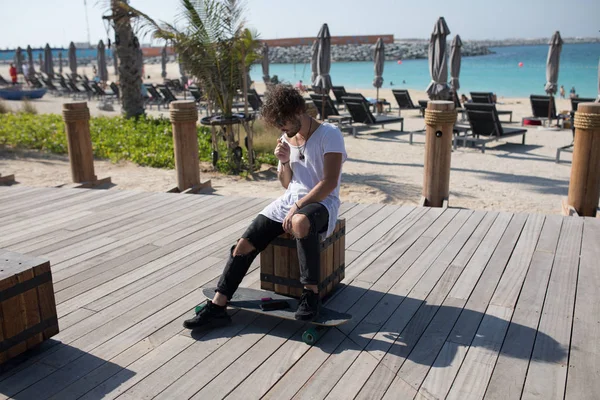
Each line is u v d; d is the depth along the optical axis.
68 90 27.06
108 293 3.45
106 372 2.58
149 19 8.99
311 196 2.77
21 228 4.84
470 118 11.66
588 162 5.12
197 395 2.39
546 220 4.80
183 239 4.47
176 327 3.01
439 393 2.36
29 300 2.65
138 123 12.90
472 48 118.62
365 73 54.06
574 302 3.21
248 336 2.90
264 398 2.36
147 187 7.80
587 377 2.46
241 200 5.72
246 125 8.70
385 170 9.45
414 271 3.72
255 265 3.85
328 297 3.33
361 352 2.71
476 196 7.55
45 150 10.84
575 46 153.00
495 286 3.45
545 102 15.08
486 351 2.69
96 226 4.87
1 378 2.55
